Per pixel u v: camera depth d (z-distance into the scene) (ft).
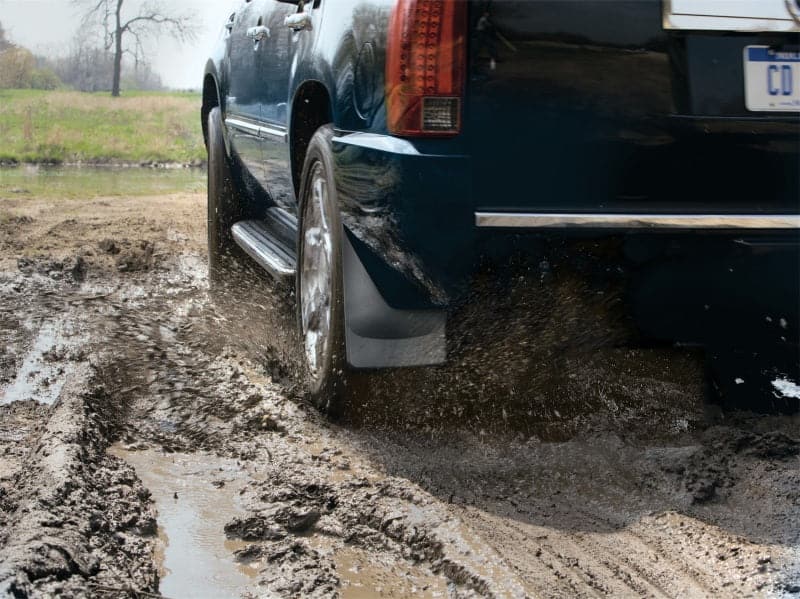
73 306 18.38
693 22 10.44
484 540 9.01
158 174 58.75
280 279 14.69
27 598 7.32
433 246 10.30
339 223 11.64
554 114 10.27
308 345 12.92
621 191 10.48
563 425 11.80
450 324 10.95
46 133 81.20
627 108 10.37
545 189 10.34
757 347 11.43
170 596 8.09
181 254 24.49
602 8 10.26
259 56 16.57
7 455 11.05
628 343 11.19
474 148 10.21
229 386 13.60
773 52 10.70
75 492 9.57
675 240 10.53
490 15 10.12
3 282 20.33
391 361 10.89
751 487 10.16
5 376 14.06
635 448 11.23
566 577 8.37
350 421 12.16
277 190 16.39
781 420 11.96
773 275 10.87
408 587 8.31
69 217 30.94
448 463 11.01
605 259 10.53
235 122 18.25
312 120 14.03
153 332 16.53
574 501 10.03
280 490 10.19
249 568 8.68
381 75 10.64
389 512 9.53
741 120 10.63
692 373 12.46
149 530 9.38
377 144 10.64
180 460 11.37
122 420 12.55
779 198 10.84
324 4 13.07
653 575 8.44
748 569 8.48
